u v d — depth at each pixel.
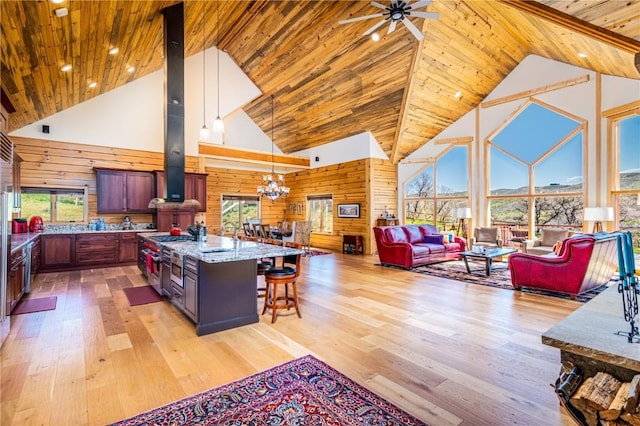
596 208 5.92
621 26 2.80
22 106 5.20
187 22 5.47
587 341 1.20
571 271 4.36
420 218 9.44
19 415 1.90
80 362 2.57
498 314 3.75
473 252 6.20
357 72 7.08
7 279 3.22
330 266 7.00
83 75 5.18
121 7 3.64
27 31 3.22
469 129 8.38
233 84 8.31
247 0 5.86
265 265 4.14
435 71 6.83
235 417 1.90
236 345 2.91
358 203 9.20
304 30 6.45
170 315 3.70
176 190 4.99
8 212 3.15
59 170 6.46
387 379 2.32
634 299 1.36
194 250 3.40
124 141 7.09
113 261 6.59
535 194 7.30
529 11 2.89
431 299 4.39
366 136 8.95
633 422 1.04
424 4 3.67
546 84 7.05
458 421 1.86
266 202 11.50
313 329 3.29
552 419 1.88
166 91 4.88
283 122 9.91
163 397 2.10
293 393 2.15
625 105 5.89
